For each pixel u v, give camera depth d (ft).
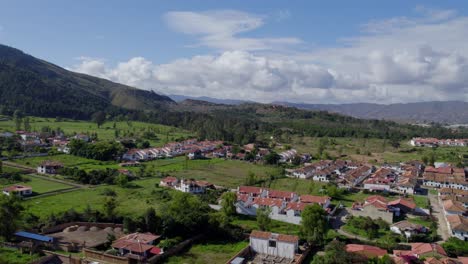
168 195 415.44
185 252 268.00
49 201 377.50
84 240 271.49
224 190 460.14
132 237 267.18
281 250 271.28
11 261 228.02
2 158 574.15
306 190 479.41
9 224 265.13
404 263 237.66
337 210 396.78
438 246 272.10
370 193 481.46
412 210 387.14
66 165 568.82
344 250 251.39
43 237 264.72
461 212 375.25
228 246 284.41
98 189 441.68
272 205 366.63
